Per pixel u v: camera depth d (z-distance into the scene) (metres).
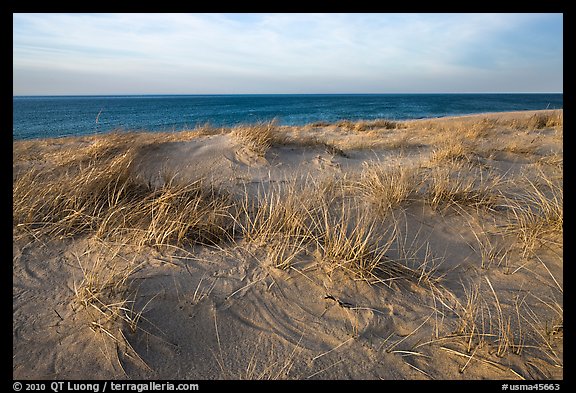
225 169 5.91
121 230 3.24
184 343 2.27
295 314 2.53
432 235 3.63
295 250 3.10
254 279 2.80
